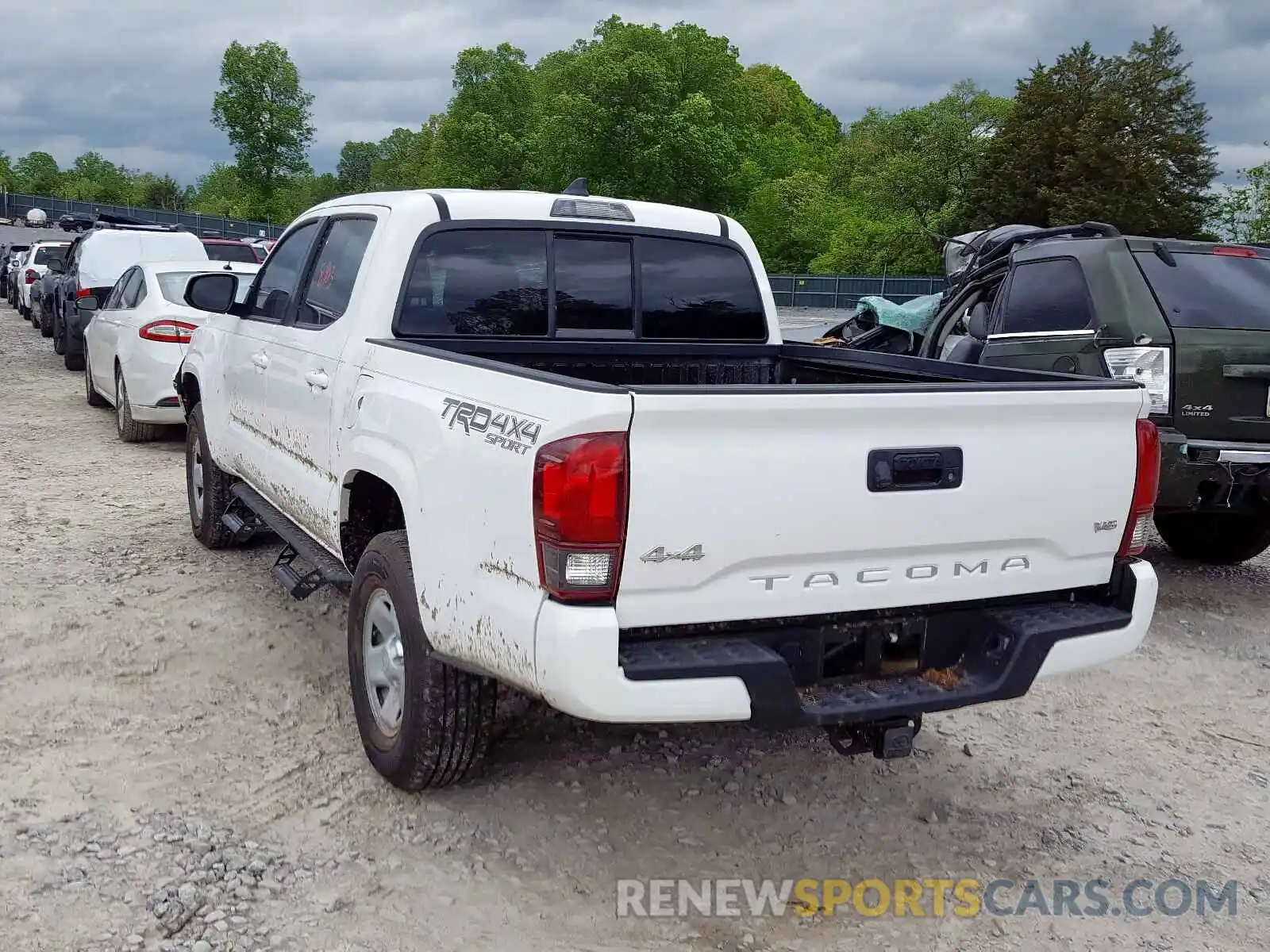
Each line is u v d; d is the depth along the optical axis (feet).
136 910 10.09
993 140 178.50
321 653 16.55
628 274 15.70
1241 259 21.54
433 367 11.75
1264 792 13.61
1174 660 18.24
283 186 292.20
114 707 14.46
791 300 151.43
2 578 19.39
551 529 9.21
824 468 9.77
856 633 10.53
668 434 9.19
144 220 237.25
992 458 10.56
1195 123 163.43
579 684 9.14
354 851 11.25
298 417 15.26
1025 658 10.75
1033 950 10.25
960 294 26.73
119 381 33.19
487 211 14.57
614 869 11.21
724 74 245.65
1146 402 11.30
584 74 215.10
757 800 12.76
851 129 317.63
